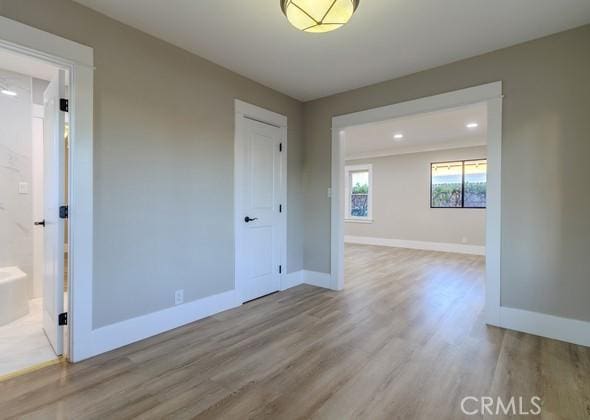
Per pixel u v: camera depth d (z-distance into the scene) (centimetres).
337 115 379
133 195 237
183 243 273
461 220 665
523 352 223
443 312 305
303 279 418
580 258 237
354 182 838
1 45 176
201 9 213
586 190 235
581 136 235
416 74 315
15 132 320
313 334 254
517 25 231
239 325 273
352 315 297
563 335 243
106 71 220
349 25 230
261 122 354
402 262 557
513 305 264
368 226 803
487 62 273
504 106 265
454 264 539
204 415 157
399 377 191
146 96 244
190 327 268
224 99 307
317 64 298
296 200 407
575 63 237
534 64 252
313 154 405
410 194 734
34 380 186
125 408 162
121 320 232
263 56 282
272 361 211
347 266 523
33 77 330
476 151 647
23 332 253
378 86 343
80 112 207
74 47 204
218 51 273
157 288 254
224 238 310
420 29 237
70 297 207
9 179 316
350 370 200
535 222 254
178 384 183
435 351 225
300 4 169
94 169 215
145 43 243
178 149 268
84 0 203
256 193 348
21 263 323
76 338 207
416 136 597
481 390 178
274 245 374
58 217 209
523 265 259
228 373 196
